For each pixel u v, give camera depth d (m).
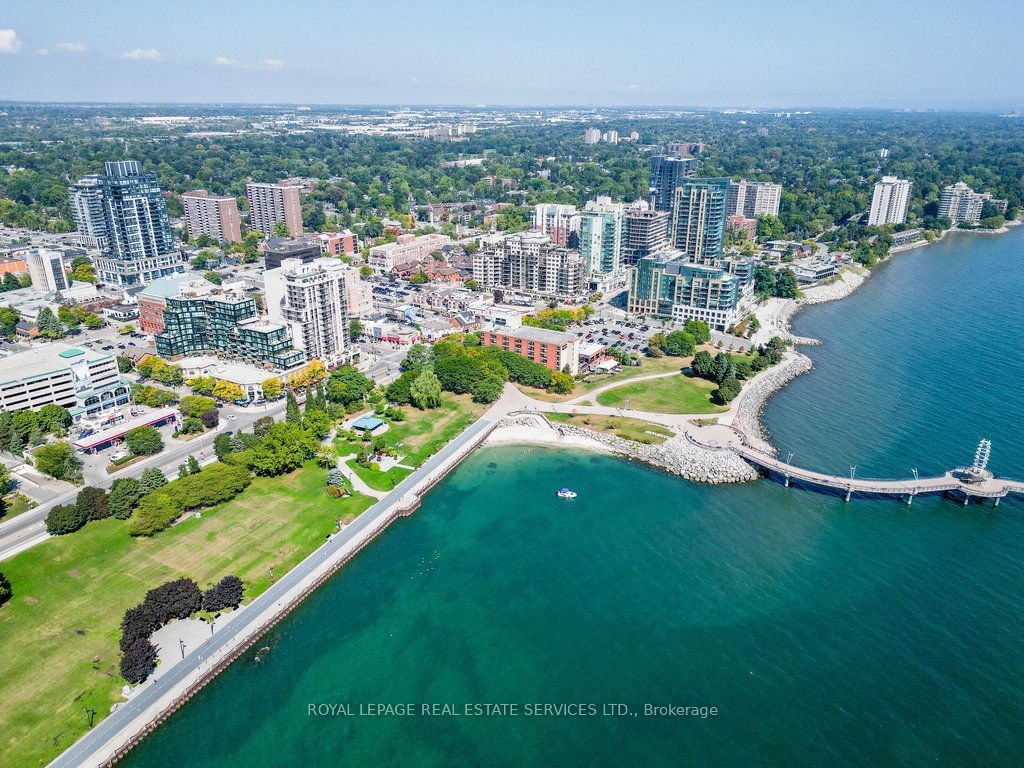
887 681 177.38
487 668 182.25
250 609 195.88
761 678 178.62
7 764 149.00
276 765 156.00
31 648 178.50
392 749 159.62
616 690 175.38
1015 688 175.38
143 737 160.38
